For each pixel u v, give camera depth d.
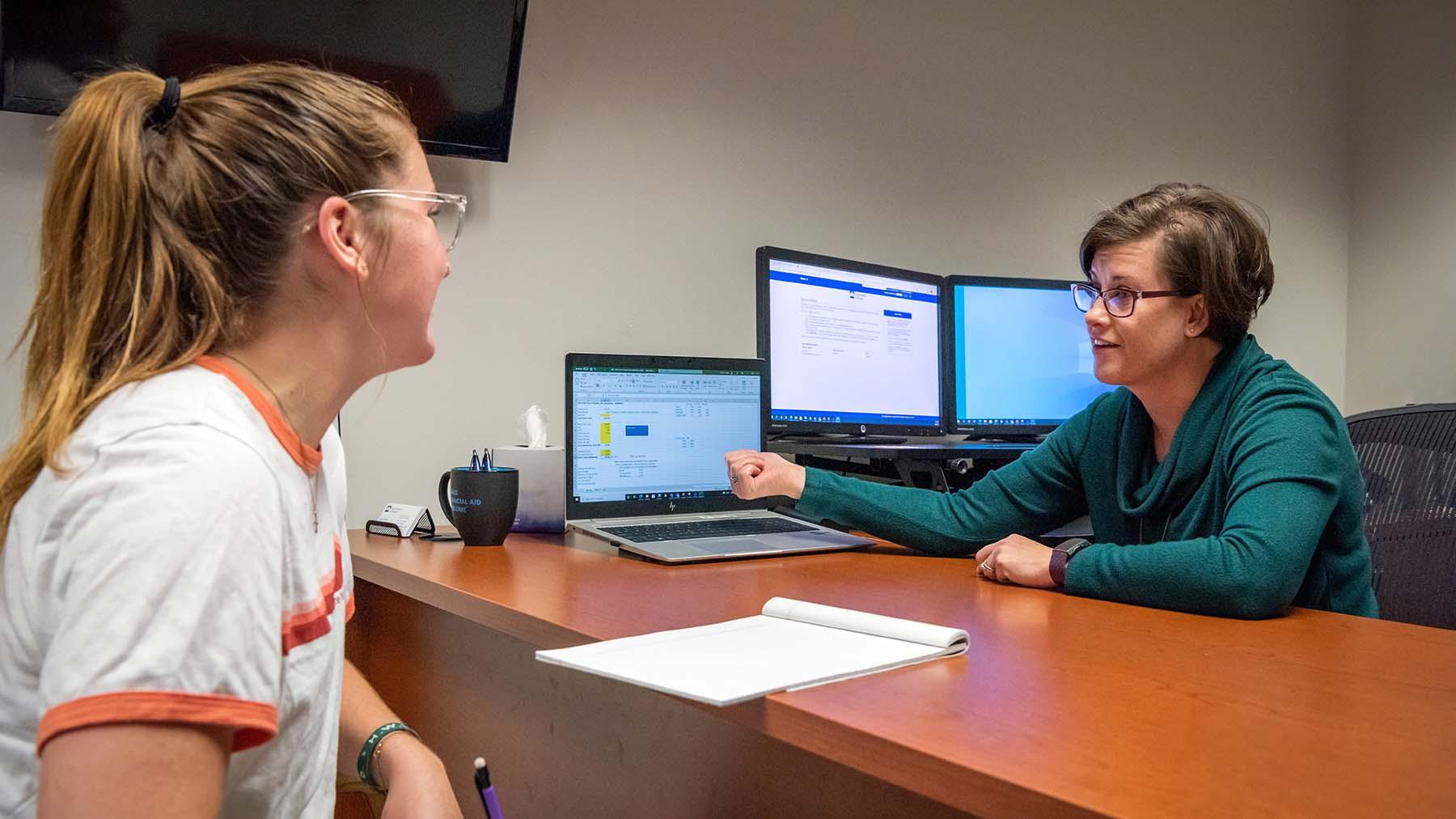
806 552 1.56
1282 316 3.31
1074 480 1.61
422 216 0.80
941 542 1.55
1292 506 1.18
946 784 0.61
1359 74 3.42
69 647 0.56
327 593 0.82
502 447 1.92
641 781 1.20
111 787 0.54
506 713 1.41
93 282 0.68
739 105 2.40
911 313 2.25
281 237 0.72
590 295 2.20
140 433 0.61
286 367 0.74
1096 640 0.97
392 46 1.85
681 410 1.80
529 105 2.12
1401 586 1.68
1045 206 2.87
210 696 0.58
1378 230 3.35
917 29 2.67
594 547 1.61
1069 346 2.43
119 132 0.69
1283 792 0.56
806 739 0.71
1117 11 2.99
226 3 1.71
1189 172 3.11
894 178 2.63
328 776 0.83
